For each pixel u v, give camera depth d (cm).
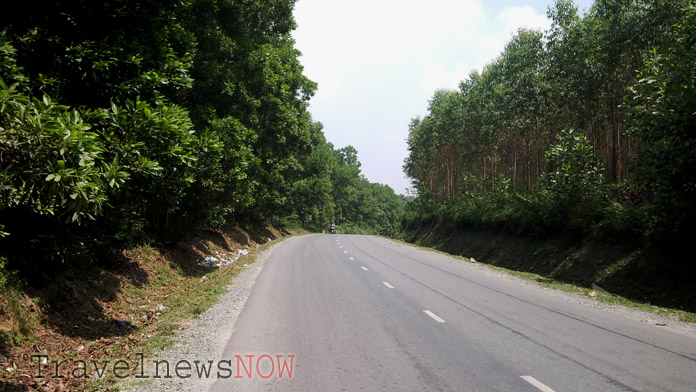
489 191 3628
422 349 634
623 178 2292
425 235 4594
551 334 729
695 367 563
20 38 739
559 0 2355
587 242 1834
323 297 1062
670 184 1216
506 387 486
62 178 548
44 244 750
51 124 548
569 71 2288
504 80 3328
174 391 479
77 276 928
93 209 621
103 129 742
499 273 1652
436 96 5559
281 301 1009
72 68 727
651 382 505
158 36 894
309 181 5859
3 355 556
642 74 1310
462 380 508
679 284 1274
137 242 1041
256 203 3331
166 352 620
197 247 1973
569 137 1962
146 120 763
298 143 3578
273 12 2488
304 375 525
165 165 849
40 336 656
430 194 5253
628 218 1616
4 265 686
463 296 1097
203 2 1667
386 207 15912
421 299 1045
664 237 1408
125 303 988
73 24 756
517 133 3180
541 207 2219
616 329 779
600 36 2089
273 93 2567
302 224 8150
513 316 870
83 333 738
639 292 1365
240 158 1620
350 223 12262
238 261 1894
